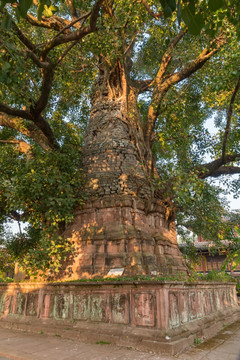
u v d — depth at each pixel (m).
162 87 12.81
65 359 4.68
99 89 12.76
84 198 9.99
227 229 12.43
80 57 12.10
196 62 12.22
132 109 12.48
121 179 10.38
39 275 8.91
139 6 9.90
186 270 10.55
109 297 6.24
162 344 5.03
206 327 6.91
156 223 10.52
